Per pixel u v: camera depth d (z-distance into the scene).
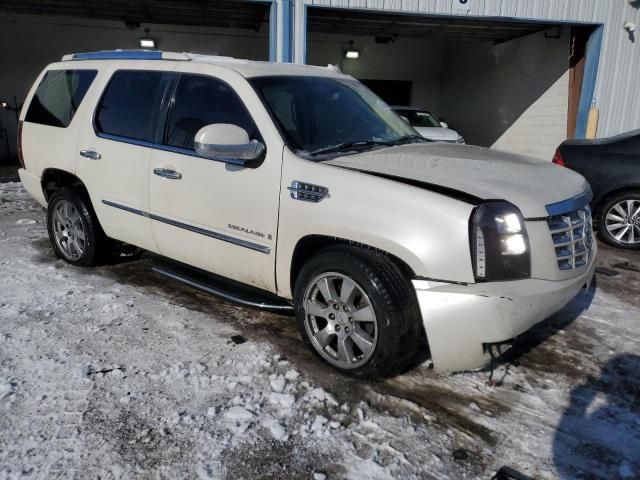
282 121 3.49
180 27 15.39
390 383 3.19
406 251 2.85
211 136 3.17
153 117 4.10
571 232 3.10
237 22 14.38
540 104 13.66
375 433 2.74
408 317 2.95
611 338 3.87
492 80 15.65
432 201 2.84
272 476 2.42
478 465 2.54
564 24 11.03
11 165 13.32
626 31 11.24
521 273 2.86
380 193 2.96
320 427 2.76
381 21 12.27
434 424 2.83
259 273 3.55
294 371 3.25
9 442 2.57
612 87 11.55
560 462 2.57
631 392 3.18
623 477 2.49
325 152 3.47
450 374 3.30
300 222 3.22
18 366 3.24
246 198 3.47
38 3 12.19
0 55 14.38
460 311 2.78
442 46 18.00
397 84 18.08
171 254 4.14
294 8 9.84
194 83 3.91
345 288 3.11
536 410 2.98
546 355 3.60
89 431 2.67
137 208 4.21
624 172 6.16
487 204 2.81
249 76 3.68
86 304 4.20
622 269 5.52
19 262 5.20
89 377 3.14
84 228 4.79
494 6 10.57
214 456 2.53
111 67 4.55
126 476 2.38
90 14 13.54
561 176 3.40
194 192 3.76
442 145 3.97
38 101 5.23
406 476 2.45
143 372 3.22
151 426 2.72
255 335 3.75
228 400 2.96
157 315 4.03
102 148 4.41
